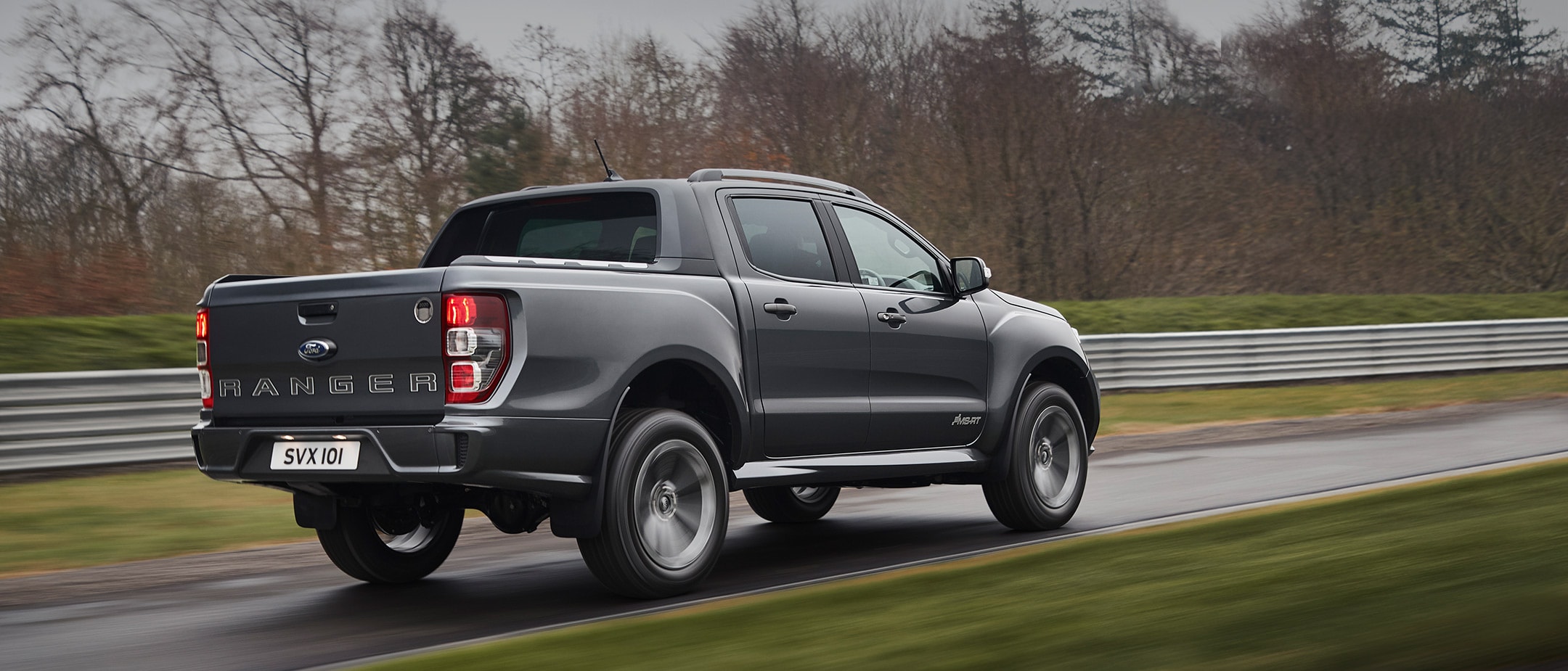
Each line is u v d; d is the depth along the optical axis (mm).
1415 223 33875
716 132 26141
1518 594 4164
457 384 4797
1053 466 7285
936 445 6691
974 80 28828
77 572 6523
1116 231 28703
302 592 5938
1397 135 34625
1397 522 5945
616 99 25656
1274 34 37281
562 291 5047
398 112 24688
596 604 5391
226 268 22312
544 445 4922
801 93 29359
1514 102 35656
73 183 22406
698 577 5461
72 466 9844
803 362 5934
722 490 5562
